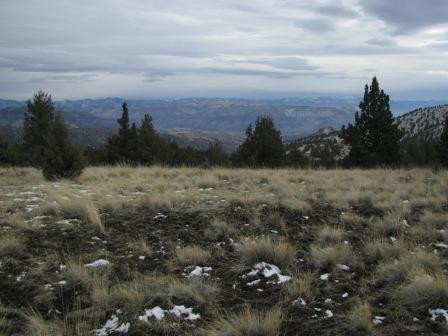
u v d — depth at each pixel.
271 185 12.13
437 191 10.79
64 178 14.15
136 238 6.96
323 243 6.47
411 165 21.94
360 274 5.30
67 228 7.43
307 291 4.68
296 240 6.80
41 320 4.10
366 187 11.99
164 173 15.87
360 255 5.96
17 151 24.80
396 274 5.00
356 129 24.16
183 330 4.03
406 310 4.19
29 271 5.50
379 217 8.09
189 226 7.68
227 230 7.25
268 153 24.47
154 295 4.68
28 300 4.77
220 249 6.36
